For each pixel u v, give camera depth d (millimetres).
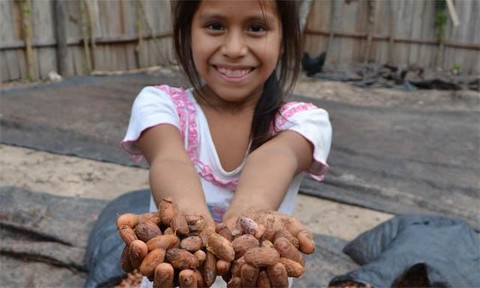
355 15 8125
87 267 2555
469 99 6637
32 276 2549
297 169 1268
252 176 1103
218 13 1180
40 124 4691
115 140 4441
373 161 4320
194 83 1353
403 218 2885
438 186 3910
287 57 1364
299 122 1292
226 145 1309
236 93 1241
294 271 784
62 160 4008
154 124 1260
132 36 7594
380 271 2445
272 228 860
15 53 6457
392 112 5906
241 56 1198
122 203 2863
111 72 7387
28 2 6375
